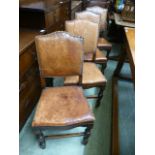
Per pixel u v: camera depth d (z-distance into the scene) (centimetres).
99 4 293
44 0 185
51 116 114
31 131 157
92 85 160
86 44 182
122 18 238
